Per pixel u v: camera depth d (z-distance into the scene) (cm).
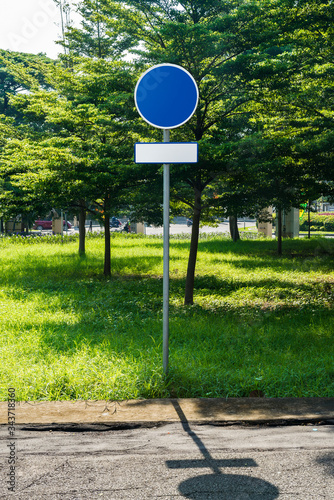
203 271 1720
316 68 1159
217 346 756
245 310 1076
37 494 323
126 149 1295
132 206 1709
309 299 1195
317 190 1256
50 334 813
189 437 409
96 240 3203
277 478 344
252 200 1291
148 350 695
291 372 576
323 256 2184
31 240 3120
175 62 1073
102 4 1208
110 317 977
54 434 416
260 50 1083
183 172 1090
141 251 2425
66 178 1310
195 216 1201
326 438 409
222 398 495
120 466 361
